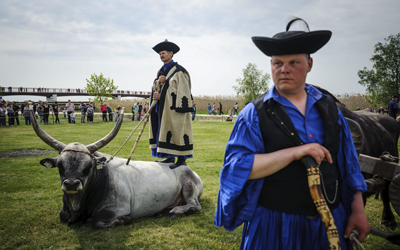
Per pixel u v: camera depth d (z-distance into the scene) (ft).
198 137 43.47
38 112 70.69
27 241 10.09
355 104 116.47
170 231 11.02
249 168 5.03
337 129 5.24
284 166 4.91
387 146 11.51
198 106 148.05
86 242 10.00
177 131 14.05
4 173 20.08
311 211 5.09
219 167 22.27
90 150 11.24
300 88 5.19
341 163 5.47
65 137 41.60
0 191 15.94
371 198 15.81
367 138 10.78
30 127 60.59
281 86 5.03
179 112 13.94
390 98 103.81
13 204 13.88
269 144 5.19
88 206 11.35
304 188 5.09
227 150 5.56
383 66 105.19
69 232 10.76
